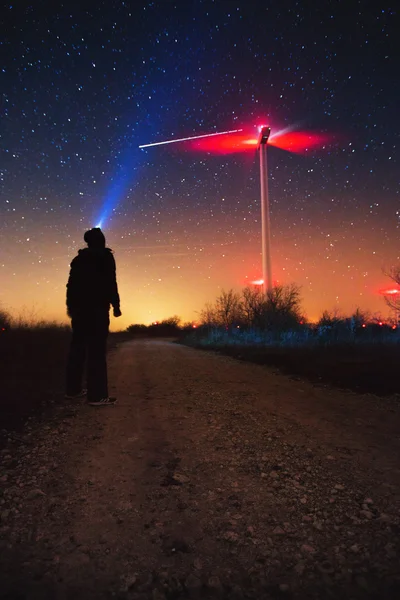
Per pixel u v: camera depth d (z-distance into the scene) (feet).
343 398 17.11
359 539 6.12
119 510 7.04
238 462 9.44
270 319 59.16
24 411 14.02
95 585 5.05
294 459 9.64
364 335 44.75
